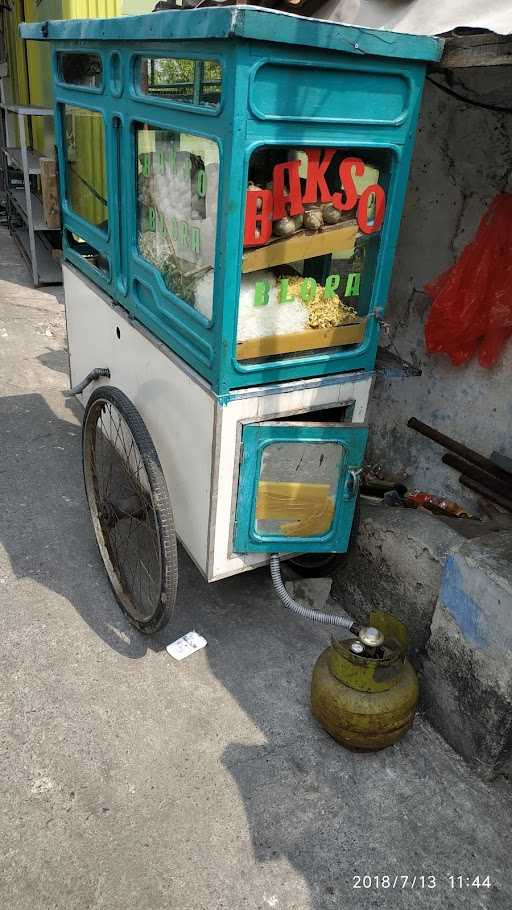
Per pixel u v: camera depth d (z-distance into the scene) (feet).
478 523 10.00
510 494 10.32
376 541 9.87
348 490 8.97
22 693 8.87
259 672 9.52
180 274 8.42
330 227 7.69
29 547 11.57
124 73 8.66
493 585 7.66
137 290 9.89
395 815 7.81
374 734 8.07
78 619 10.17
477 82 9.32
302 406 8.54
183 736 8.50
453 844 7.57
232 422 8.04
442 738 8.88
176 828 7.46
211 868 7.11
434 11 7.44
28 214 23.20
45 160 16.21
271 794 7.90
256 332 7.86
